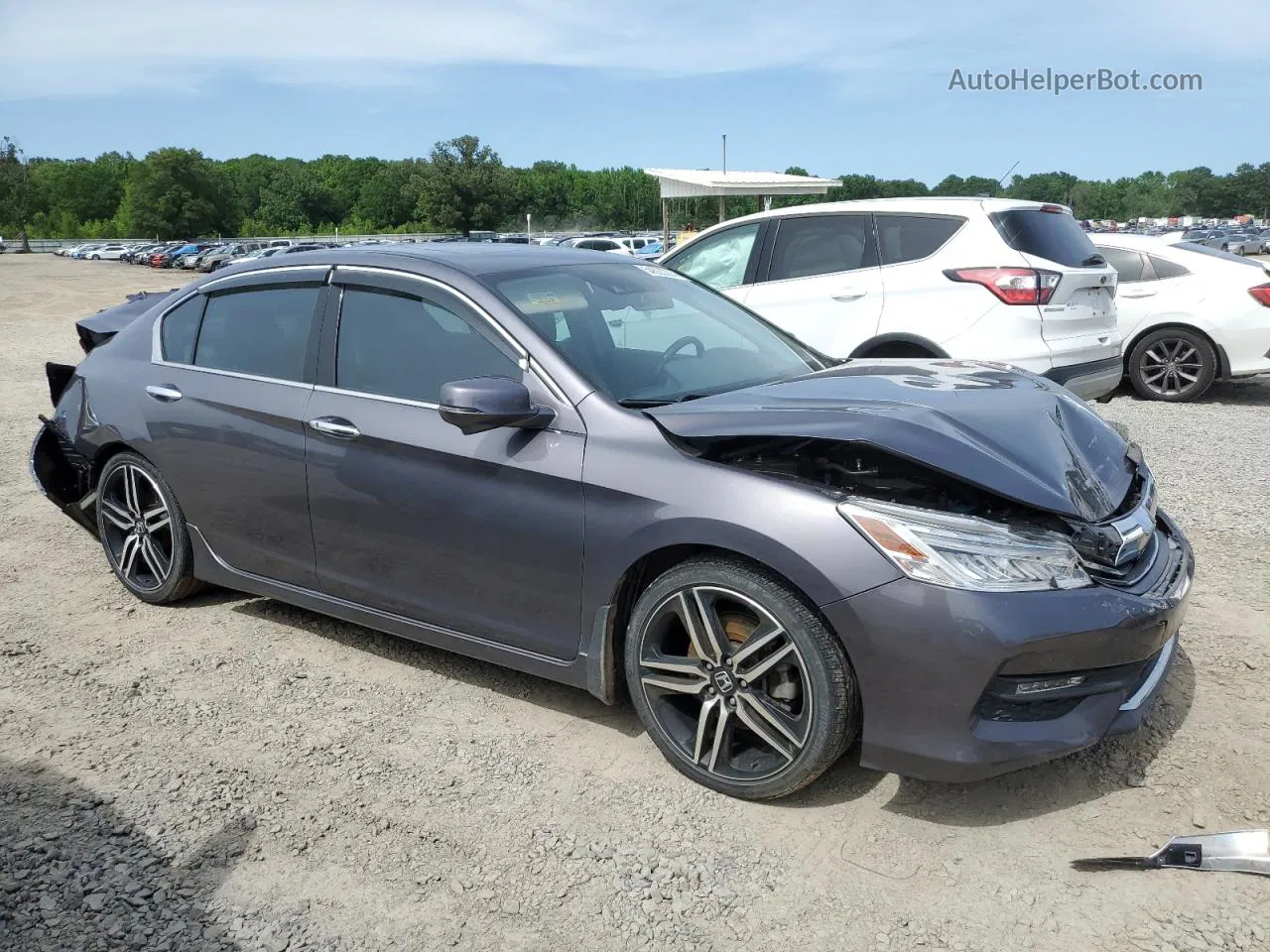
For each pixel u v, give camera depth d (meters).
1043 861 2.60
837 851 2.66
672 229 59.00
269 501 3.81
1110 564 2.74
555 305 3.47
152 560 4.36
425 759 3.16
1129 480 3.12
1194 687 3.47
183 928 2.40
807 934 2.36
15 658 3.94
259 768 3.12
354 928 2.40
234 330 4.04
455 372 3.37
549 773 3.07
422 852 2.69
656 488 2.88
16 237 107.19
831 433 2.75
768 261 7.40
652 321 3.70
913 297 6.69
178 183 113.06
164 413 4.10
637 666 3.04
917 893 2.49
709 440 2.95
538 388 3.19
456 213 80.25
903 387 3.32
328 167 148.62
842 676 2.68
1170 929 2.33
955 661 2.53
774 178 23.42
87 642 4.10
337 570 3.69
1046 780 2.96
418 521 3.38
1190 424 8.20
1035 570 2.59
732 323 4.01
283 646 4.04
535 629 3.22
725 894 2.50
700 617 2.88
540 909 2.46
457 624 3.41
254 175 144.25
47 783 3.03
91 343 5.82
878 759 2.67
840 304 6.96
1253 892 2.45
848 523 2.63
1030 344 6.41
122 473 4.38
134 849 2.71
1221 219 158.88
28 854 2.68
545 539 3.11
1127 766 3.01
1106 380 6.85
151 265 65.44
